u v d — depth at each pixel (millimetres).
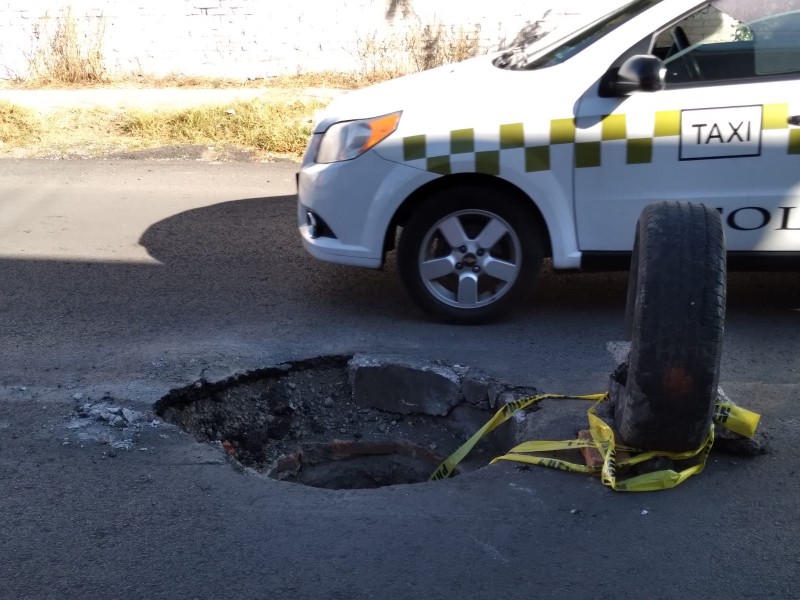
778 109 3428
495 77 3746
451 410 3420
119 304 4098
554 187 3562
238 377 3414
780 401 3111
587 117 3506
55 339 3680
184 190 6137
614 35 3605
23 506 2498
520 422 3025
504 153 3539
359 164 3648
